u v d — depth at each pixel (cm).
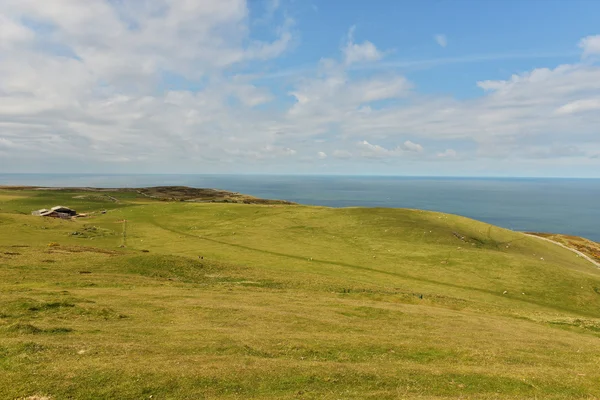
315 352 2217
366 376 1873
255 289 4375
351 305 3738
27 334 2092
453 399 1675
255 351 2134
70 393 1470
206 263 5578
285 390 1658
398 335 2759
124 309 2909
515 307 5038
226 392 1596
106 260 5134
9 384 1493
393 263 6919
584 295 5753
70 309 2683
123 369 1680
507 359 2388
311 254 7325
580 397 1831
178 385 1603
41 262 4772
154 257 5288
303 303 3700
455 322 3434
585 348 2902
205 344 2172
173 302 3262
